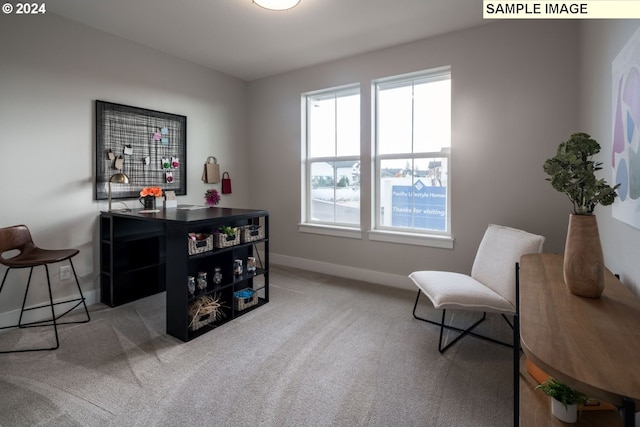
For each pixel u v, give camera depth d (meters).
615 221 1.73
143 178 3.28
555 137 2.61
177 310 2.31
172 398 1.68
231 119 4.22
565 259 1.31
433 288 2.17
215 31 2.98
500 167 2.83
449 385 1.79
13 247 2.36
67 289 2.79
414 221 3.40
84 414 1.56
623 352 0.85
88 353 2.10
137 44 3.21
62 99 2.70
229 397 1.69
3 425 1.50
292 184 4.12
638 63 1.33
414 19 2.76
